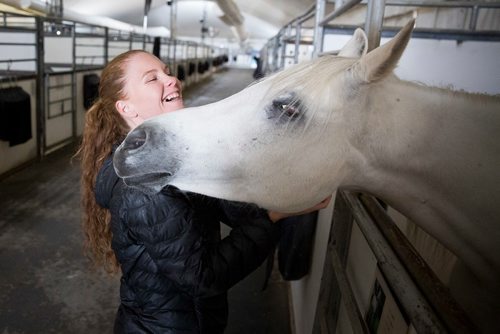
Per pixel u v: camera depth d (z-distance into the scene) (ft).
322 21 6.36
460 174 2.86
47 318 6.67
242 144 2.95
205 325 3.67
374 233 2.78
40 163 14.67
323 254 5.05
